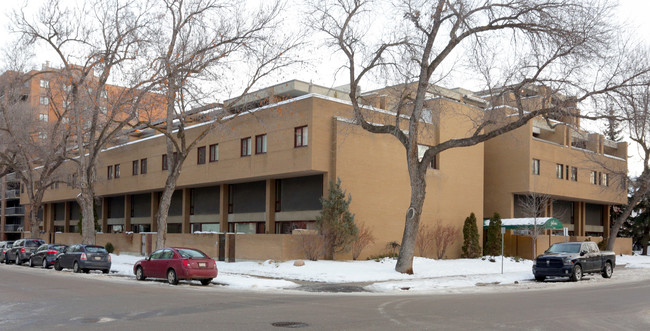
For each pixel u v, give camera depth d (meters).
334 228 31.69
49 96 39.22
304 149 32.56
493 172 45.88
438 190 38.59
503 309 13.93
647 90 27.16
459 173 40.38
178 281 21.11
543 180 45.03
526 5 23.56
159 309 12.95
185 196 44.72
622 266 38.84
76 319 11.29
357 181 33.88
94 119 32.62
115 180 51.19
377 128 26.75
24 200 69.44
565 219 52.47
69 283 20.25
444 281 23.38
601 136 52.03
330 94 44.34
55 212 67.31
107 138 32.03
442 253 37.88
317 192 34.72
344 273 25.41
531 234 40.34
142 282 21.72
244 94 28.34
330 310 13.20
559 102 24.08
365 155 34.50
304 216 35.31
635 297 17.64
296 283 22.05
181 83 27.56
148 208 51.22
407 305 14.57
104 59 30.23
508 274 28.09
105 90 33.69
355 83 26.34
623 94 25.00
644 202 58.16
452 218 39.44
